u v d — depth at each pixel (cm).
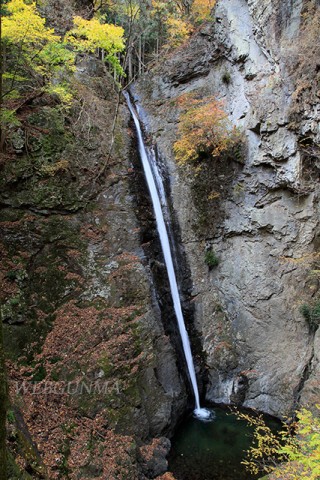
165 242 1354
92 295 1004
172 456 895
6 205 994
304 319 1093
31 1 1273
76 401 781
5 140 1038
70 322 922
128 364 901
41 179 1088
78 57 1553
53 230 1047
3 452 330
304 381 1031
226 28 1372
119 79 1983
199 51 1592
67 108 1227
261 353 1161
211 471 845
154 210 1382
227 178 1300
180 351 1153
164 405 936
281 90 1075
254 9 1181
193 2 1778
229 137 1250
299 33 1028
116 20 1967
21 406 705
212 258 1312
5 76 965
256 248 1213
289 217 1136
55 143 1170
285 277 1145
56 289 962
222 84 1455
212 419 1073
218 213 1317
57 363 828
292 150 1057
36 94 1136
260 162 1164
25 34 897
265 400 1105
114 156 1358
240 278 1242
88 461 690
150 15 2016
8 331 823
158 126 1617
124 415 820
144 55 2259
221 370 1204
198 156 1372
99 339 915
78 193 1162
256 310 1192
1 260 913
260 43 1185
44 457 644
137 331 978
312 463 454
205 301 1293
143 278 1108
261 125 1129
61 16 1503
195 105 1496
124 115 1603
